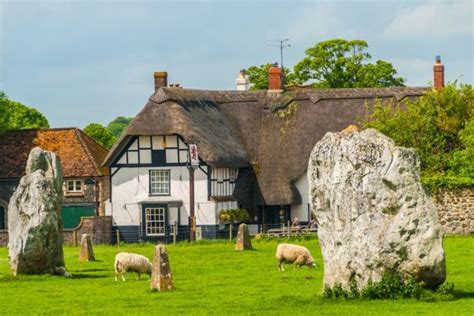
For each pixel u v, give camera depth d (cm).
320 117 8550
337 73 11700
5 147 9119
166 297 3600
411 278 3189
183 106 8269
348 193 3228
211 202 7969
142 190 8181
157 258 3788
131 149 8206
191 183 7994
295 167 8350
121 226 8169
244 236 5600
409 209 3166
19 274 4341
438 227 3173
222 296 3588
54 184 4434
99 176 8831
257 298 3503
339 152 3262
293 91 8825
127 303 3494
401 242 3169
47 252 4356
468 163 6569
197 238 7919
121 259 4178
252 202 8381
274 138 8562
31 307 3512
